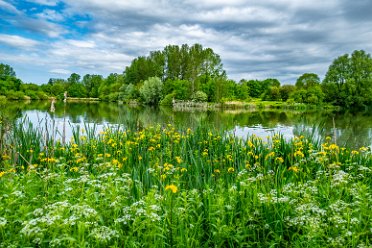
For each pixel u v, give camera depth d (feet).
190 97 231.71
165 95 231.91
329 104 221.87
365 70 217.56
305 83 319.27
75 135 31.48
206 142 31.76
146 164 23.53
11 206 12.94
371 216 12.54
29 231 10.45
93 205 13.55
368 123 96.63
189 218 14.43
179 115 113.91
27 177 17.04
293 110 185.88
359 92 215.92
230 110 174.81
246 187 15.52
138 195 15.89
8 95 256.32
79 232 10.83
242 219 13.92
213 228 13.73
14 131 30.25
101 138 32.76
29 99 264.31
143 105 216.33
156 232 12.21
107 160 24.64
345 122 100.89
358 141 53.67
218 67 273.13
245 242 13.03
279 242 13.00
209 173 20.89
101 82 383.04
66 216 11.89
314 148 28.04
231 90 258.57
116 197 13.43
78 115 106.93
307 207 12.94
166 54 301.22
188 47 293.43
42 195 15.34
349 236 11.75
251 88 347.56
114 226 12.38
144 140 31.17
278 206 14.16
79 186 15.96
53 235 10.96
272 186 17.89
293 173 19.35
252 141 30.96
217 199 14.56
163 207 14.01
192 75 254.27
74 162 24.85
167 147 29.07
